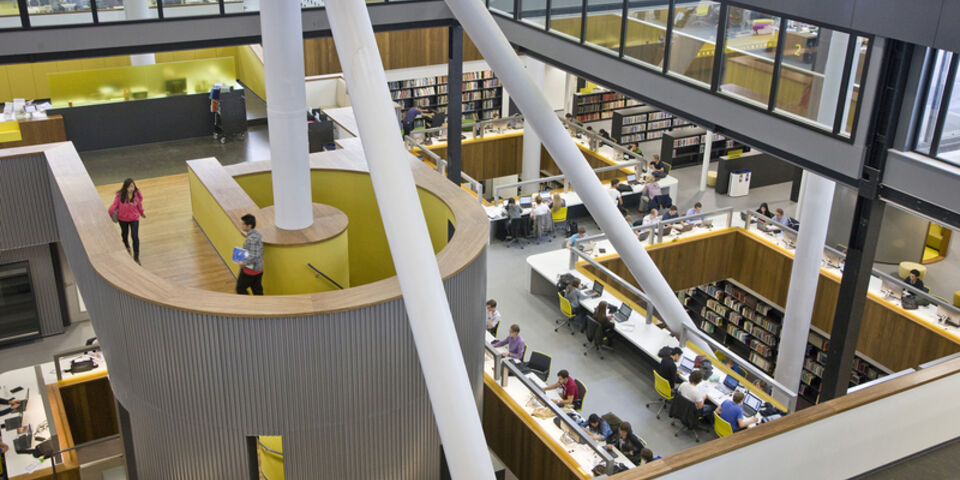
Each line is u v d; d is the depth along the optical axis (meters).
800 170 19.95
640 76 10.66
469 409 5.56
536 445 10.19
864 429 6.00
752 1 8.67
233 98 16.06
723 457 5.45
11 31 10.37
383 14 12.73
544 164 21.77
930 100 7.52
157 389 7.78
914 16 7.09
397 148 5.98
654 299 11.46
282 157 8.56
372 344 7.52
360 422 7.82
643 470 5.30
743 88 9.26
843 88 8.08
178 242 10.48
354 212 11.09
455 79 13.78
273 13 7.89
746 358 16.17
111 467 10.36
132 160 14.95
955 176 7.29
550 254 15.62
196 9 11.36
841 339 8.94
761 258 15.57
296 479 7.91
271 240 8.67
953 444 6.41
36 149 11.35
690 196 20.72
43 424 10.65
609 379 13.05
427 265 5.77
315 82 19.81
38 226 11.62
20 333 13.41
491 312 13.21
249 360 7.30
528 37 12.78
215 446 7.81
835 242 17.02
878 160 7.96
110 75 16.83
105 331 8.33
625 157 19.84
